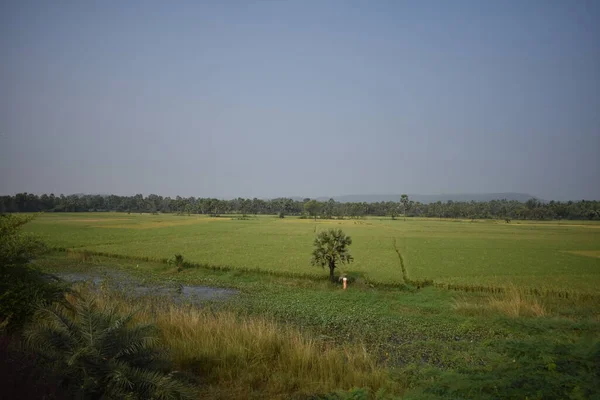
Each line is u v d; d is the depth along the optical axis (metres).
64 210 197.12
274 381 9.38
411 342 14.94
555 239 66.94
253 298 23.31
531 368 6.57
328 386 9.19
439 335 16.03
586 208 177.88
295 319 18.44
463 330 16.44
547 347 7.38
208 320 13.47
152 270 32.84
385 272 32.19
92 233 66.06
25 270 10.67
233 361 10.27
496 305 20.84
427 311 20.75
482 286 26.67
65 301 11.51
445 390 6.81
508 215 189.62
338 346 13.70
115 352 7.29
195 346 10.94
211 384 8.98
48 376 6.53
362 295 24.31
